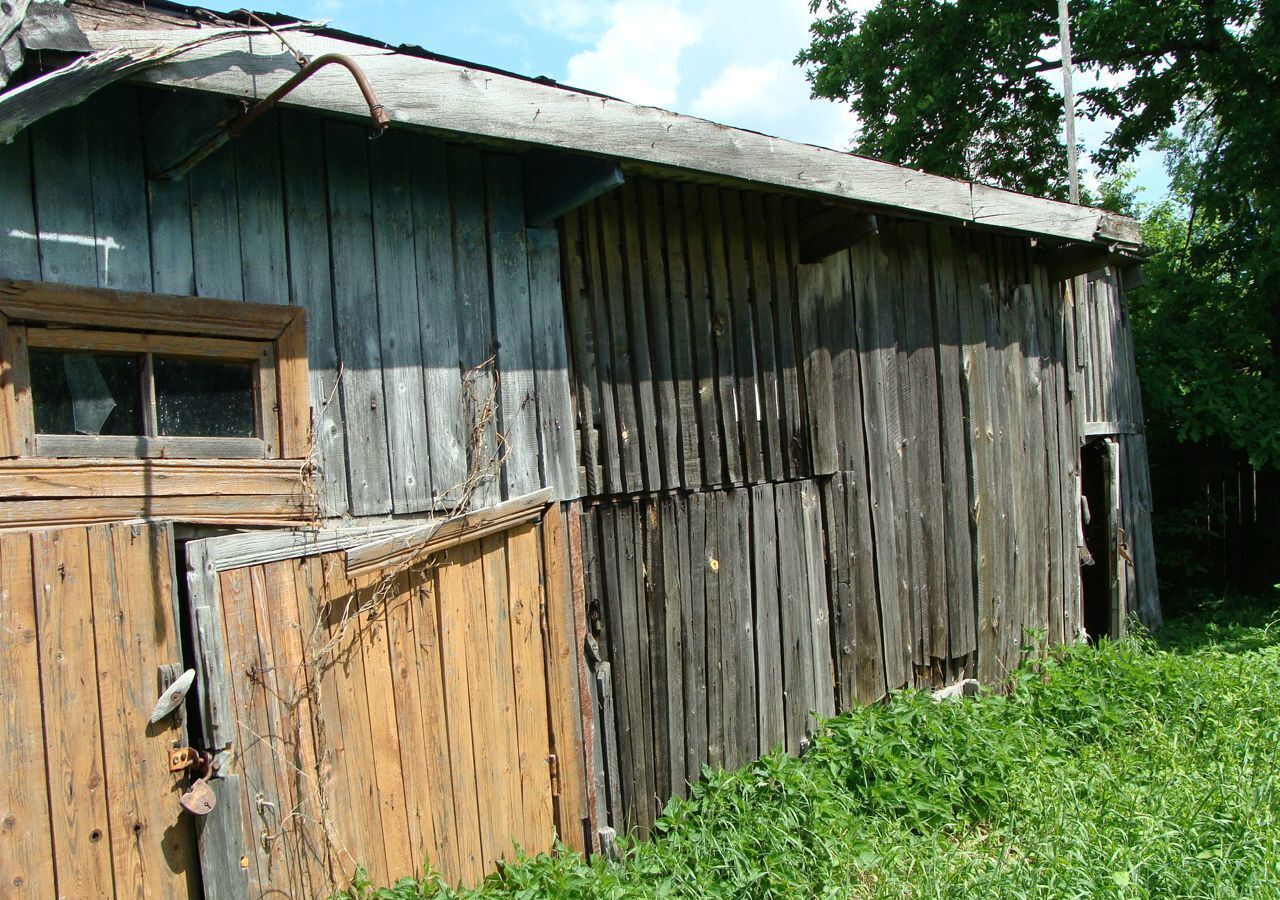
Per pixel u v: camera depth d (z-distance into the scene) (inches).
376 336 137.8
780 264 204.8
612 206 173.0
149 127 116.5
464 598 143.9
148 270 116.6
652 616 176.9
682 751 181.0
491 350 151.7
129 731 108.7
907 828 175.9
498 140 135.8
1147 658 264.8
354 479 133.9
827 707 210.2
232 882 114.9
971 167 593.0
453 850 140.0
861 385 222.7
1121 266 357.7
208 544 115.1
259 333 124.4
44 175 108.7
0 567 100.0
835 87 598.5
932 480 241.0
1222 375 385.4
